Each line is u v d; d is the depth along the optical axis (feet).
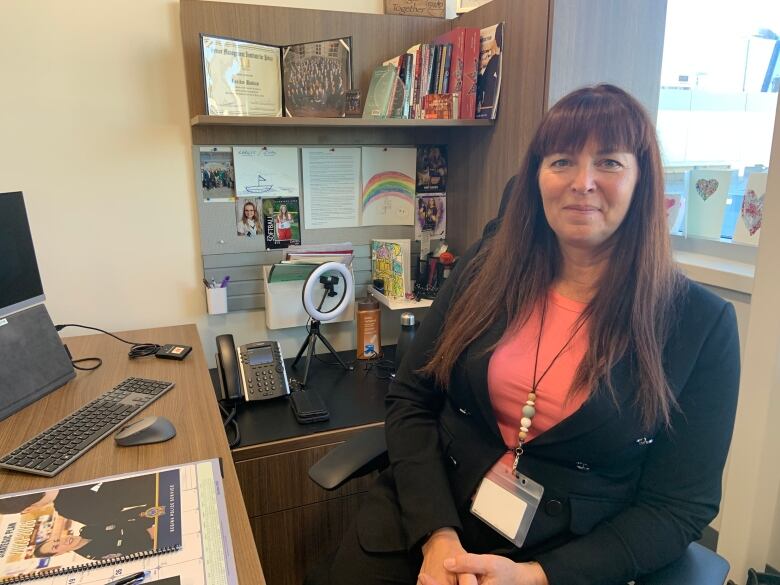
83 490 2.82
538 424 3.29
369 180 6.25
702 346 3.04
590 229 3.09
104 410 3.71
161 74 5.38
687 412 3.07
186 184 5.68
